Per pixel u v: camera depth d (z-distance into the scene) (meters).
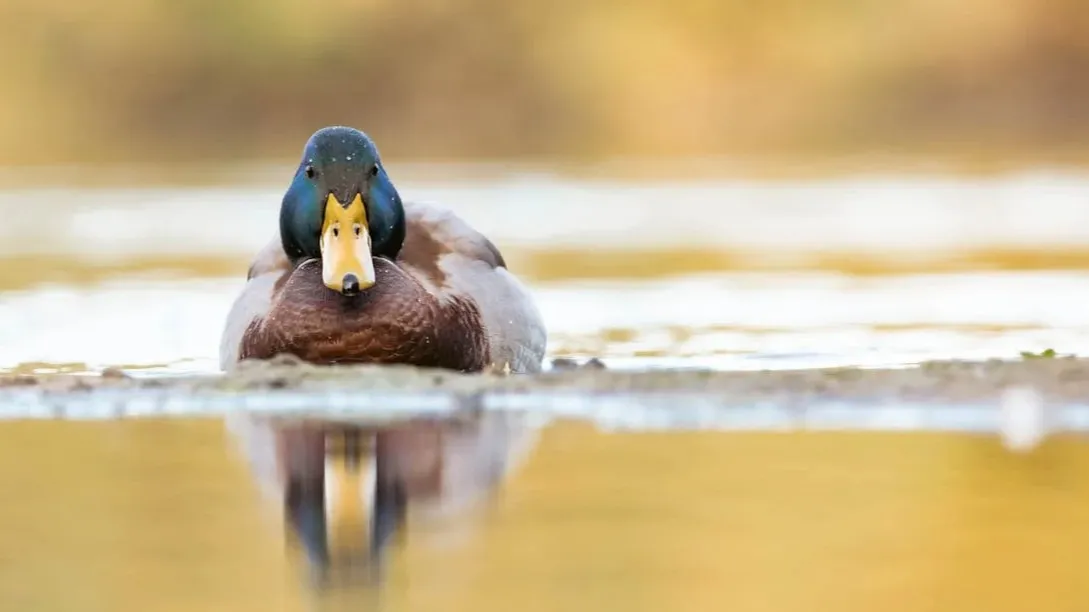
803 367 14.05
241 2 40.38
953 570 8.45
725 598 8.02
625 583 8.19
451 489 10.00
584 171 37.94
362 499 9.76
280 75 40.59
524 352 14.02
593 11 41.72
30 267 22.98
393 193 13.66
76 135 39.97
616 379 12.67
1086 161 39.25
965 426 11.27
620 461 10.56
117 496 9.91
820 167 38.91
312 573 8.38
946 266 22.53
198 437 11.49
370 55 40.84
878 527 9.13
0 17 40.06
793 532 9.08
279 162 40.06
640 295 19.94
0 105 39.91
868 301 19.25
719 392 12.33
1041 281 20.78
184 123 40.38
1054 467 10.26
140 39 40.38
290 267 14.02
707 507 9.55
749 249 24.89
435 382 12.61
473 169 38.50
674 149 41.41
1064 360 12.95
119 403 12.65
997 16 42.28
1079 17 42.03
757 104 41.97
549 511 9.47
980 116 42.19
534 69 41.12
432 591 8.06
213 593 8.08
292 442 11.16
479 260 14.12
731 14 41.91
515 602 7.90
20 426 11.96
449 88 40.97
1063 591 8.12
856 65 42.12
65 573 8.45
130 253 24.64
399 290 13.11
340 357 13.02
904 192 33.47
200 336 16.86
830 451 10.74
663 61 41.56
